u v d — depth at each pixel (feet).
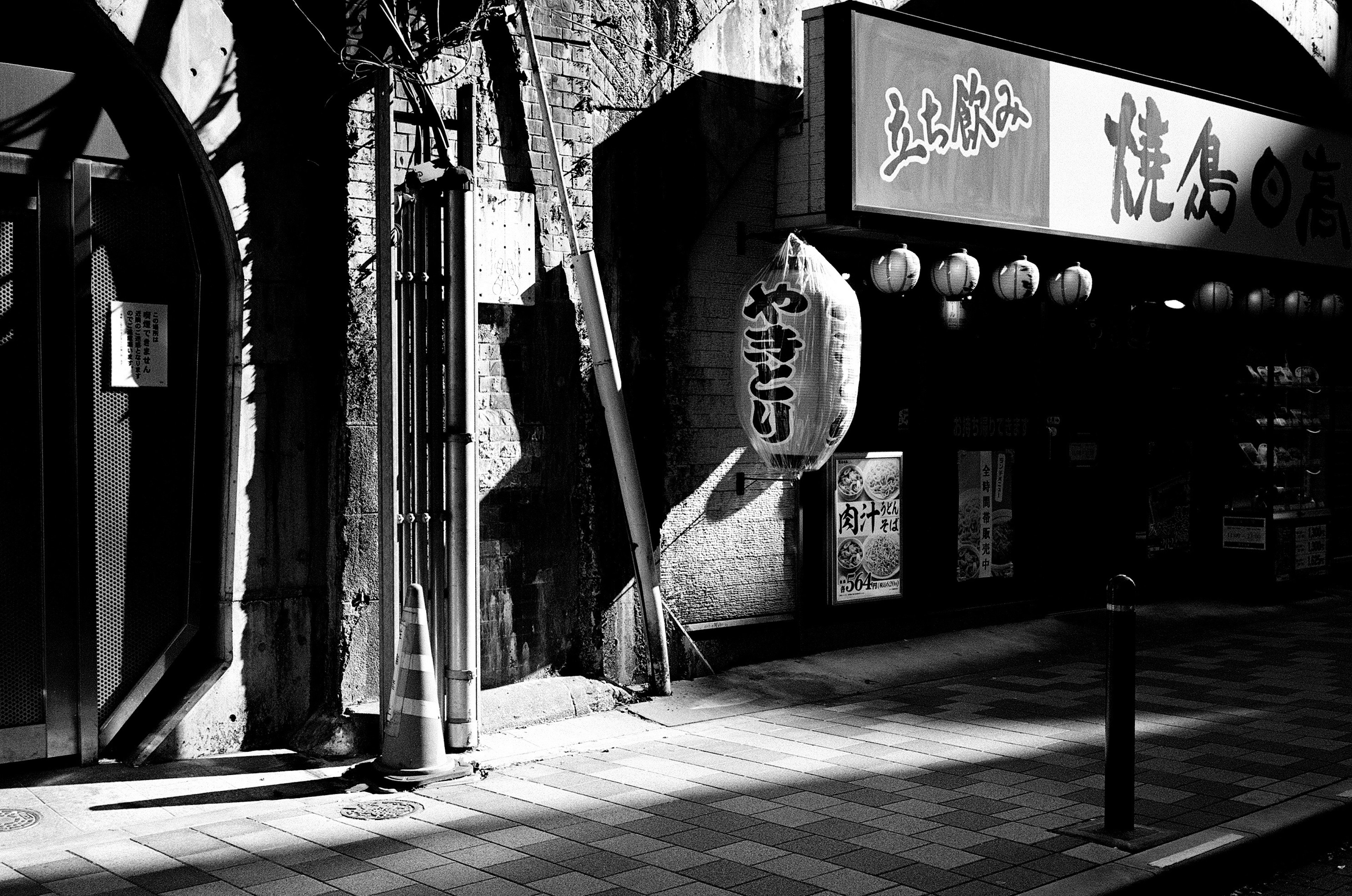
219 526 22.21
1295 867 18.07
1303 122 38.73
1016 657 32.30
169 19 20.93
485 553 24.35
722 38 28.78
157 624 21.89
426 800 19.80
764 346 26.78
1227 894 17.07
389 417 21.11
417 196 22.09
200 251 22.02
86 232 20.80
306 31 22.59
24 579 20.48
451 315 21.97
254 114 22.20
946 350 34.35
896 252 28.94
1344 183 40.42
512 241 24.63
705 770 21.62
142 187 21.48
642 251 27.61
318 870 16.47
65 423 20.66
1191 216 35.35
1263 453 41.57
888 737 24.09
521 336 24.88
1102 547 38.73
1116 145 33.12
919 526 33.71
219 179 21.70
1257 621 38.55
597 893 15.72
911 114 28.55
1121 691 17.89
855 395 27.07
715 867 16.66
